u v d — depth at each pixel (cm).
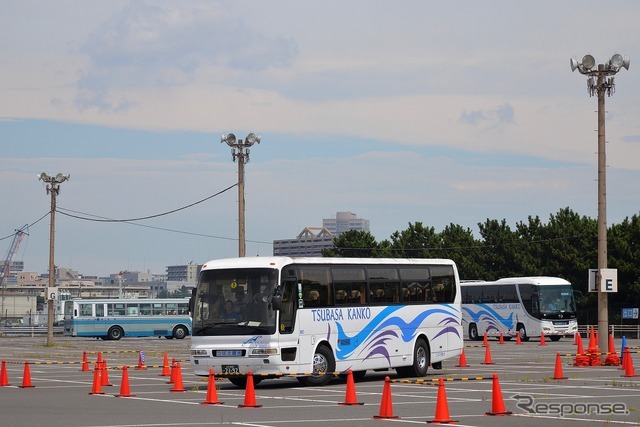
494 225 12331
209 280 3700
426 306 4278
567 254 11012
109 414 2702
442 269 4416
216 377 3659
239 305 3628
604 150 4641
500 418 2534
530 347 7319
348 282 3925
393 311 4100
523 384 3631
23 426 2409
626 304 10300
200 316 3672
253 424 2417
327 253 13325
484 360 5222
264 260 3675
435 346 4306
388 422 2462
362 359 3928
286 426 2373
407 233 13100
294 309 3662
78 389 3716
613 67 4550
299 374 3666
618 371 4300
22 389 3728
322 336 3766
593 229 10900
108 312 10706
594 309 10556
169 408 2877
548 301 8412
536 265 11619
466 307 9025
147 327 10812
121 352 7281
